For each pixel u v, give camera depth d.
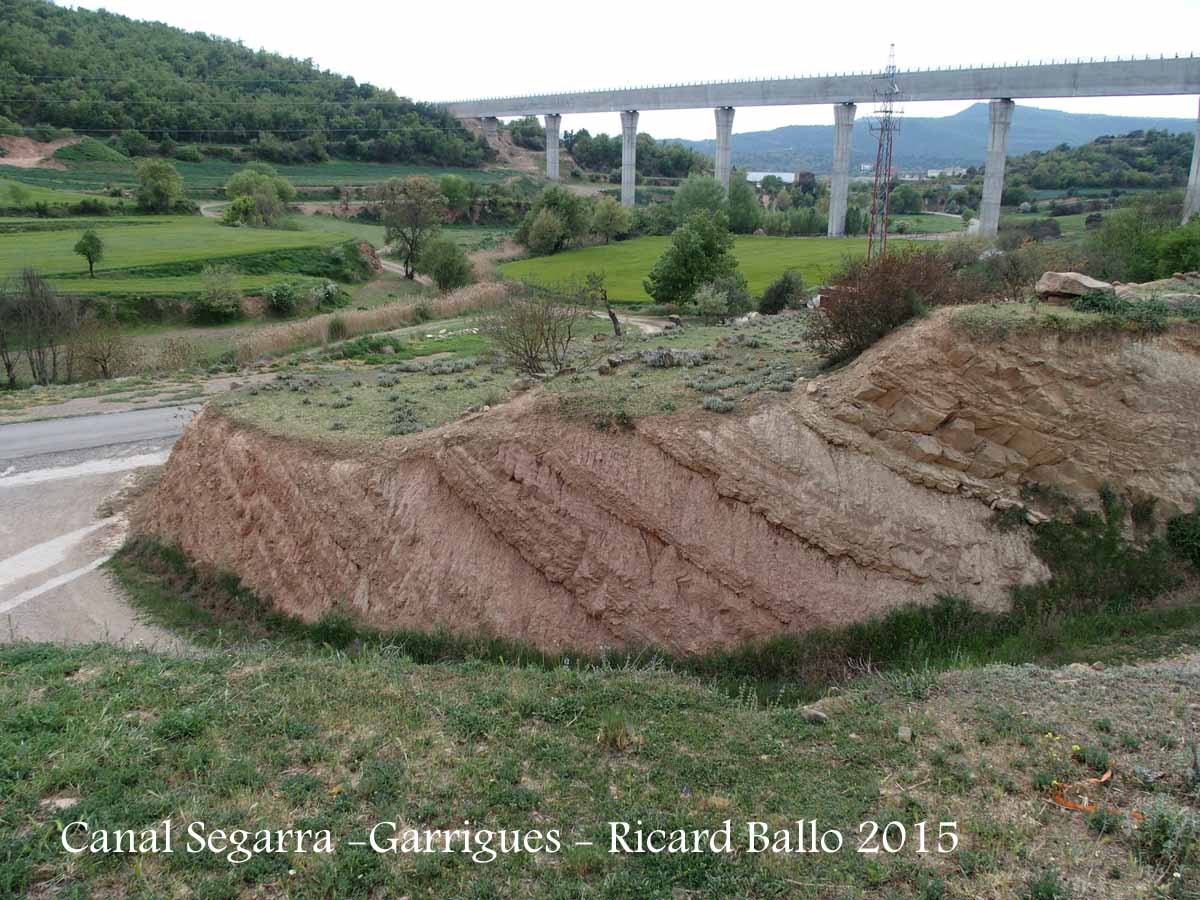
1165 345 18.34
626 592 17.80
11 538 24.86
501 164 156.75
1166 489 17.52
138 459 31.19
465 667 13.40
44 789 8.93
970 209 117.50
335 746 10.20
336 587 19.89
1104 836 8.56
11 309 46.81
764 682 16.12
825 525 17.55
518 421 19.94
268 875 7.87
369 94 178.38
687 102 107.62
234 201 95.44
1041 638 15.59
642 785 9.73
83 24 166.88
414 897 7.71
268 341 51.44
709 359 24.70
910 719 11.19
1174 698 11.21
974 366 18.11
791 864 8.32
